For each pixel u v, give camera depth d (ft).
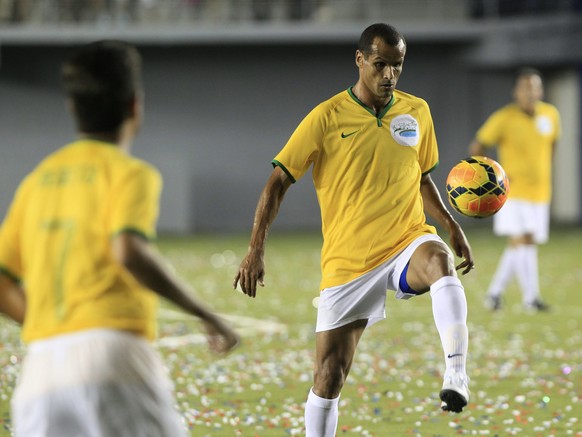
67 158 38.14
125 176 36.58
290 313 131.03
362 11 308.19
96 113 37.83
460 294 52.29
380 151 56.13
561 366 93.50
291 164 56.18
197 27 296.30
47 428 35.70
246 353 100.78
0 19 297.53
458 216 303.68
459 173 61.46
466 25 301.02
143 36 296.30
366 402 78.23
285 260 203.72
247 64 310.04
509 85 315.17
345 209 56.13
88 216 36.76
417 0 309.63
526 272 132.05
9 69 305.53
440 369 92.07
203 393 81.51
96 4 300.81
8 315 39.63
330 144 56.34
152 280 35.78
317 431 56.08
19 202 38.91
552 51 295.69
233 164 311.47
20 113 307.78
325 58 310.65
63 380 35.32
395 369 91.97
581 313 130.00
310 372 90.79
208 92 310.04
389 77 55.77
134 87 38.09
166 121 309.63
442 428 69.62
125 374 35.47
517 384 85.40
